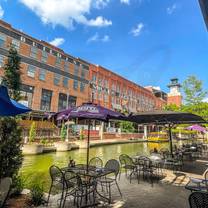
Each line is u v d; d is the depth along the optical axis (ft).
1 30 80.23
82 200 15.76
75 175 15.52
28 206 13.91
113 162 19.16
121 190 18.70
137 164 23.50
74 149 65.46
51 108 97.76
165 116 25.55
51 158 45.80
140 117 26.37
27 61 88.79
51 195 16.92
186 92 67.21
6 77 16.97
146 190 18.70
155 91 217.77
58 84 103.14
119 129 128.88
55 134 85.30
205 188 13.17
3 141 15.01
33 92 90.33
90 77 124.98
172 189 18.97
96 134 108.88
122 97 153.99
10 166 15.11
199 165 32.14
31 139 56.65
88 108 16.03
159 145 86.63
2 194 12.00
